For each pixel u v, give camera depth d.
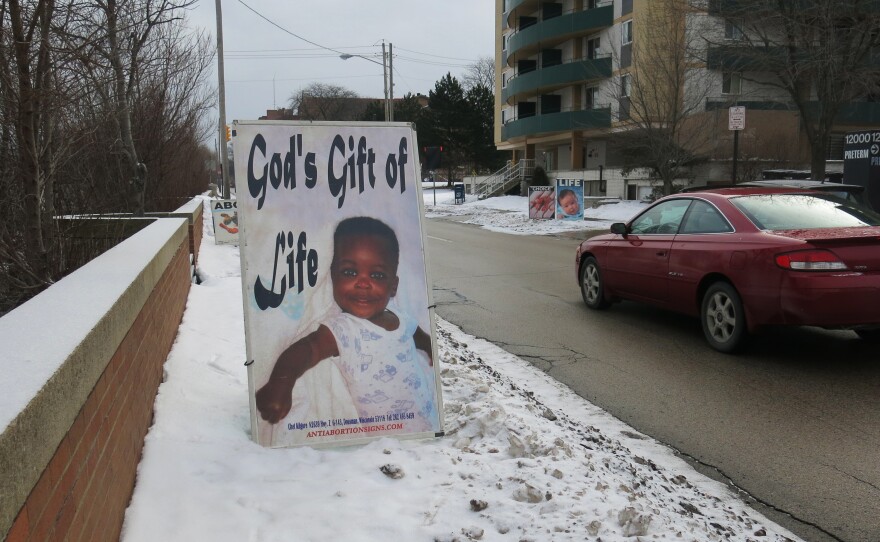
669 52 23.12
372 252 4.20
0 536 1.44
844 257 5.92
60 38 5.53
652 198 29.42
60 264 5.64
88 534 2.25
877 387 5.79
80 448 2.18
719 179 27.55
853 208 6.96
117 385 2.88
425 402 4.13
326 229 4.16
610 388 5.86
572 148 38.88
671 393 5.71
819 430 4.87
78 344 2.17
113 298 2.92
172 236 6.07
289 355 4.00
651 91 24.56
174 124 15.05
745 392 5.71
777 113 28.12
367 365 4.09
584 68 36.09
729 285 6.73
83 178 7.50
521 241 19.72
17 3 4.62
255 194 4.10
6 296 5.18
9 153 5.25
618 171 33.31
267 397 3.93
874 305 5.86
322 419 3.98
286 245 4.09
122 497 2.91
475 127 66.69
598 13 35.62
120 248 4.95
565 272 13.00
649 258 7.92
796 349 7.03
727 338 6.80
